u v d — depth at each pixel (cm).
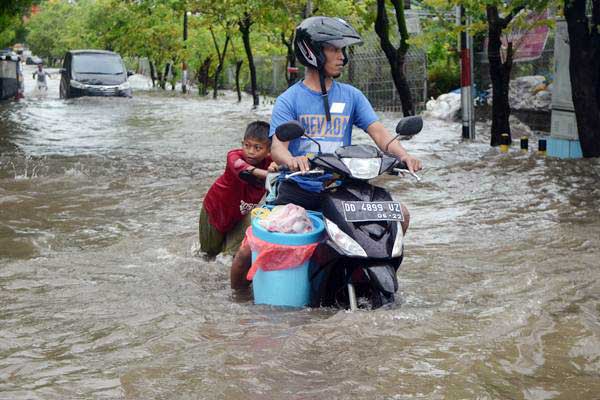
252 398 449
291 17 3086
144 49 5566
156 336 571
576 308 623
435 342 543
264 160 771
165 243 901
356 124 688
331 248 604
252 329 581
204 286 721
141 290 702
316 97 666
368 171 610
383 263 603
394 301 635
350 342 541
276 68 4484
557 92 1611
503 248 851
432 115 2716
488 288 689
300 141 668
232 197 796
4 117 2864
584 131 1529
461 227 969
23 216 1059
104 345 554
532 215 1032
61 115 3000
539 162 1521
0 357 530
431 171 1439
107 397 455
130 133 2284
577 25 1491
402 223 654
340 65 659
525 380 476
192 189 1270
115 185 1307
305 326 572
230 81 5259
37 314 628
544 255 809
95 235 949
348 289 613
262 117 2888
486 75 2597
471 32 1845
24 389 470
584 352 523
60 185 1303
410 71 3064
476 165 1509
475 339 546
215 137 2156
